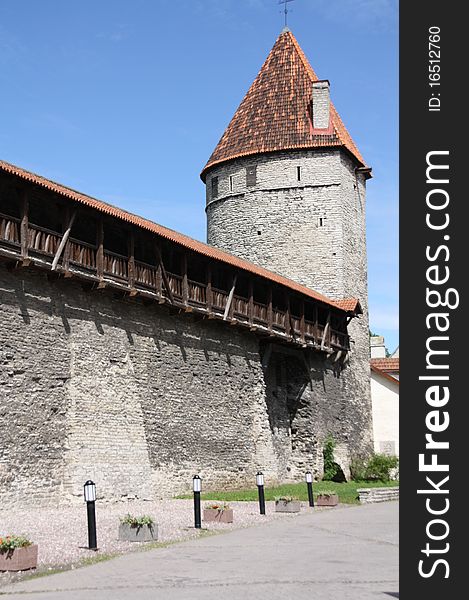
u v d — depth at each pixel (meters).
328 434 33.59
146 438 22.25
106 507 19.70
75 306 20.20
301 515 18.81
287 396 32.59
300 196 37.16
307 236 36.84
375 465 34.50
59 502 18.91
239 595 8.94
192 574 10.32
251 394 28.25
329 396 34.16
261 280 28.22
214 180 39.34
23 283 18.59
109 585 9.57
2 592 9.19
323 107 37.94
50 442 18.91
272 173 37.56
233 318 26.19
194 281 24.56
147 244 23.72
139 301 22.69
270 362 31.31
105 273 20.56
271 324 28.64
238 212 38.00
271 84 39.91
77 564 11.06
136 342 22.38
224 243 38.28
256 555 12.03
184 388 24.38
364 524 16.73
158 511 18.58
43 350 18.98
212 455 25.41
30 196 19.77
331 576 10.23
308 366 32.53
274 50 41.22
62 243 19.05
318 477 32.09
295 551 12.50
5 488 17.44
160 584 9.62
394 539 14.19
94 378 20.55
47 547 12.18
